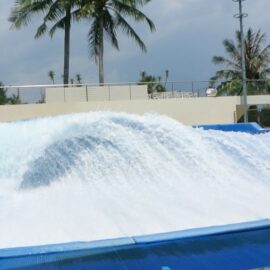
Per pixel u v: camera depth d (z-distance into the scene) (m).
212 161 7.55
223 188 6.23
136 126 8.05
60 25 22.06
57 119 8.52
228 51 34.19
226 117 19.92
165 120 8.52
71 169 6.88
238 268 3.20
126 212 4.82
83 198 5.54
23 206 5.13
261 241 3.68
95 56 22.89
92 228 4.22
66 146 7.29
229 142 8.73
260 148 8.80
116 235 4.00
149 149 7.52
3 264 3.21
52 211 4.89
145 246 3.55
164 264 3.28
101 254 3.41
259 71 33.22
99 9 21.95
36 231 4.14
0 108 17.45
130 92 19.17
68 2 21.08
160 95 19.62
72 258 3.32
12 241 3.86
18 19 21.80
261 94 20.92
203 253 3.44
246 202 5.34
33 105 17.72
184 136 8.14
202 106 19.59
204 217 4.56
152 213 4.76
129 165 7.06
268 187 6.36
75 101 18.34
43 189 6.13
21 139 7.73
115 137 7.57
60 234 4.05
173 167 7.12
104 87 18.81
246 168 7.54
